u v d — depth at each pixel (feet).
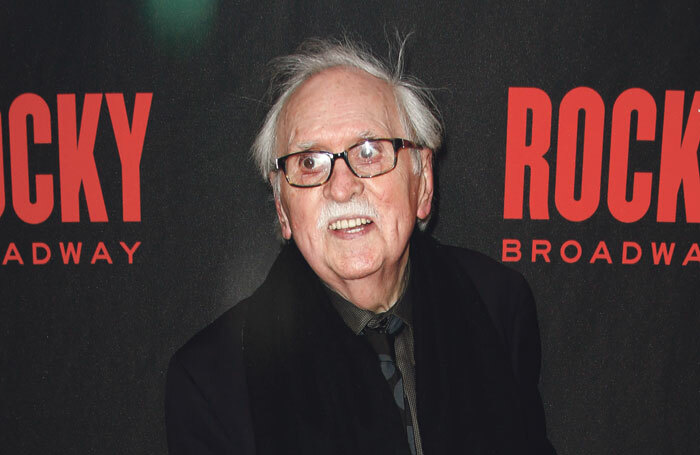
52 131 3.52
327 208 2.40
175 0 3.43
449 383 2.64
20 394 3.69
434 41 3.44
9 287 3.63
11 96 3.50
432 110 3.47
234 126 3.51
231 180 3.55
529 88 3.45
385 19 3.43
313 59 2.68
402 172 2.48
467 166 3.53
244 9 3.44
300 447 2.46
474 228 3.58
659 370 3.60
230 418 2.67
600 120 3.46
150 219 3.57
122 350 3.65
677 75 3.43
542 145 3.50
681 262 3.55
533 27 3.42
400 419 2.47
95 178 3.54
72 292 3.62
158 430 3.69
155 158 3.53
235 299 3.63
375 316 2.71
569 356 3.62
